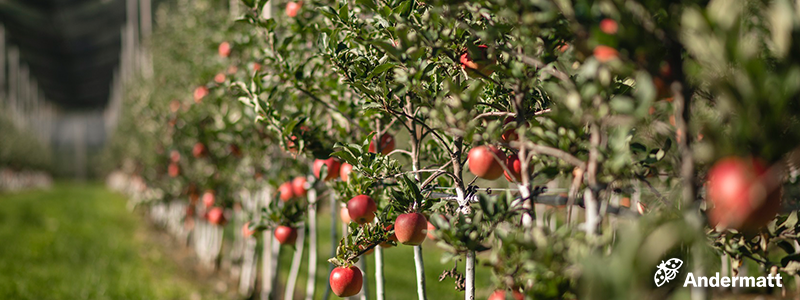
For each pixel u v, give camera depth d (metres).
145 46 12.44
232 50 5.23
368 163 3.79
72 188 34.25
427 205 3.73
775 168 2.68
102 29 35.56
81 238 11.20
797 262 3.52
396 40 3.67
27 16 33.62
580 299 3.10
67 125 56.72
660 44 3.01
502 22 3.37
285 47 4.27
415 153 3.79
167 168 7.86
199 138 6.15
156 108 8.62
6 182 28.98
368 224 3.81
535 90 3.52
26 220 14.24
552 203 3.35
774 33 2.76
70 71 42.72
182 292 6.63
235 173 5.90
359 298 4.94
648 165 3.38
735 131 2.67
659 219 2.86
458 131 3.36
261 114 4.24
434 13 3.43
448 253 3.41
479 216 3.39
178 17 8.77
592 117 3.13
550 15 3.14
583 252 3.14
